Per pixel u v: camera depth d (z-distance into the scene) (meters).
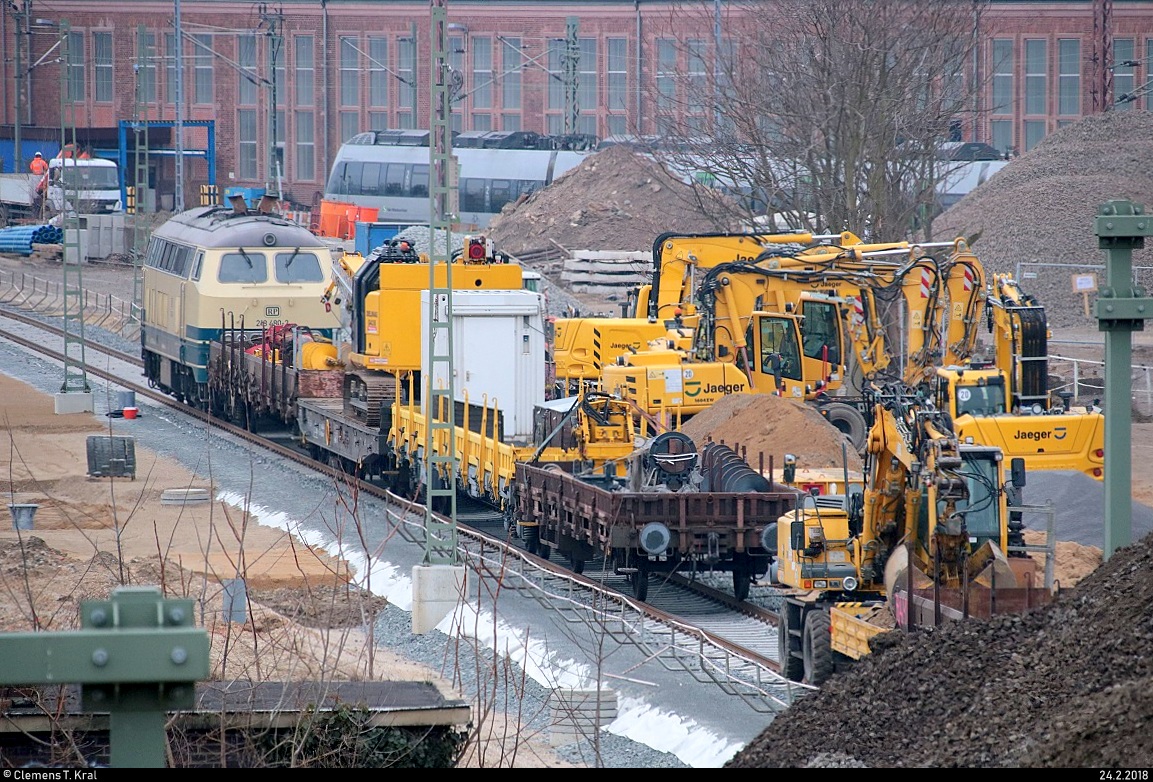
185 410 170.12
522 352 114.12
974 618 54.47
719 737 61.12
